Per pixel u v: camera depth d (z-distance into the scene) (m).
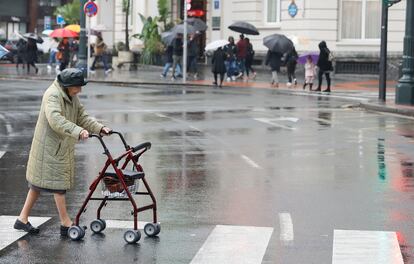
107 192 13.52
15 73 66.12
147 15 82.19
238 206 16.16
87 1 61.28
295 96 45.91
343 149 24.56
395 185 18.55
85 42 60.22
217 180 19.16
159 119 32.62
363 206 16.16
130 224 14.54
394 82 59.28
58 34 65.75
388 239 13.48
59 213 14.00
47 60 92.94
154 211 13.70
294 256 12.38
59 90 13.53
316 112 36.34
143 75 63.50
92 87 51.25
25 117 33.31
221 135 27.70
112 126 30.03
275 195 17.31
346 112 36.75
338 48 63.12
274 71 52.97
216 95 45.50
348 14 63.41
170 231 14.04
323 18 62.94
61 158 13.56
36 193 13.83
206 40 76.12
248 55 58.22
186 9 56.59
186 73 58.97
